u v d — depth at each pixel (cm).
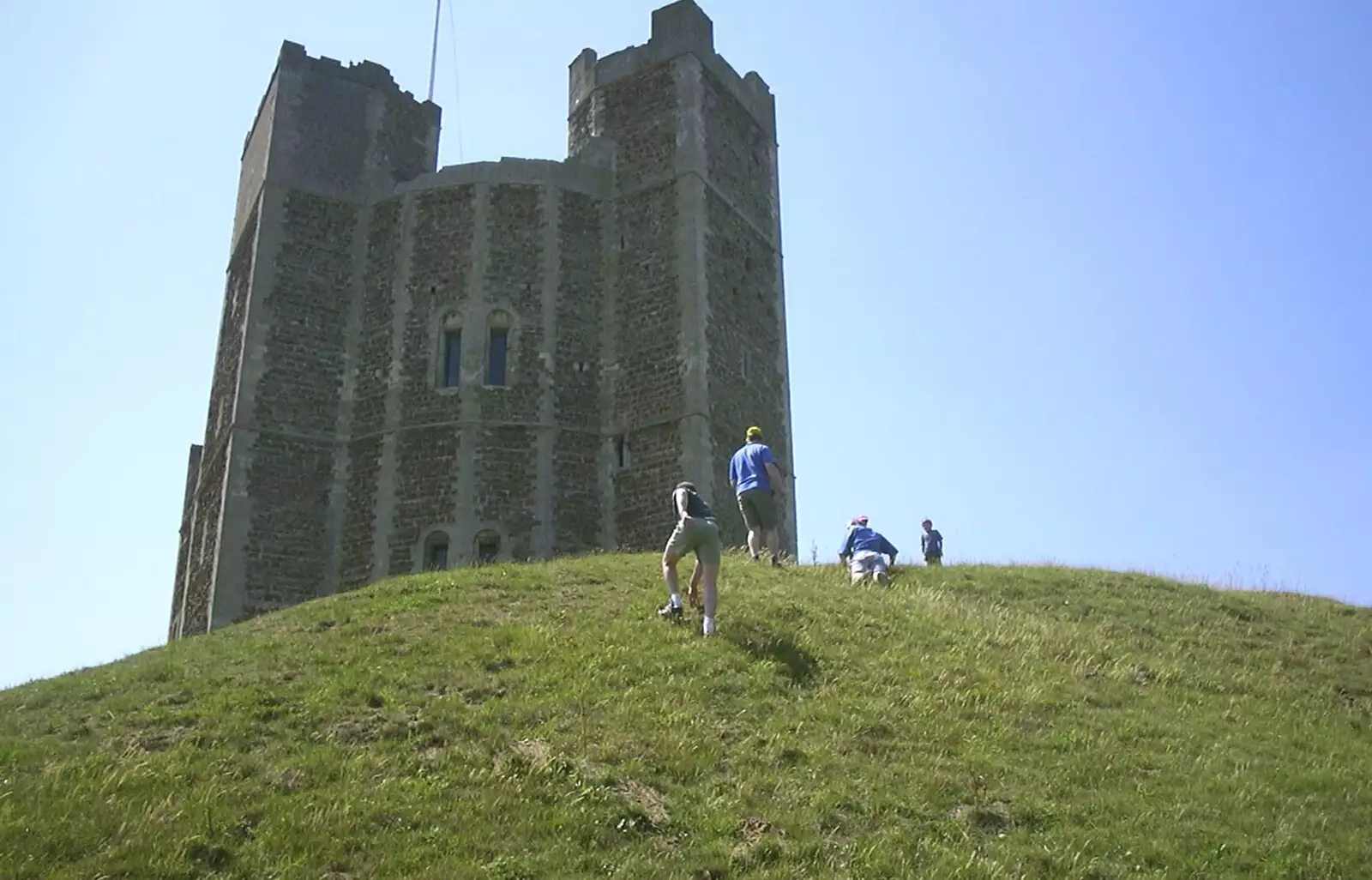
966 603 1692
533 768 968
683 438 2556
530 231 2764
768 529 1730
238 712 1082
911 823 923
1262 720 1286
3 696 1189
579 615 1378
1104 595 1878
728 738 1050
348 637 1320
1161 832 934
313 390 2653
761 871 843
